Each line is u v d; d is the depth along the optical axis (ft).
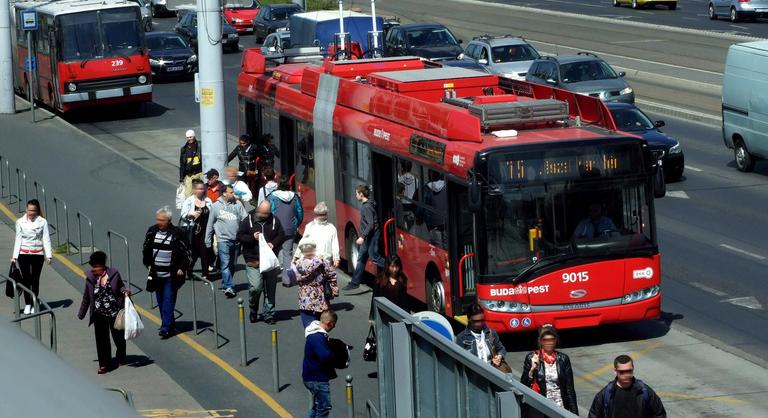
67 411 16.22
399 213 144.46
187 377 120.78
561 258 121.80
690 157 251.19
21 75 372.58
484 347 99.50
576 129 132.16
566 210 122.52
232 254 155.33
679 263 166.09
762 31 453.17
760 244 175.63
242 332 124.16
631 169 124.26
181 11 513.45
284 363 125.80
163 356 129.18
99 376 120.57
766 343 128.77
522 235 121.90
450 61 349.82
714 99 323.16
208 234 156.46
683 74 363.76
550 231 122.31
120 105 356.59
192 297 143.64
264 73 220.43
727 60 236.02
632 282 124.26
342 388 116.78
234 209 154.71
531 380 90.79
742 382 115.14
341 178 166.71
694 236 181.98
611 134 126.93
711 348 127.13
